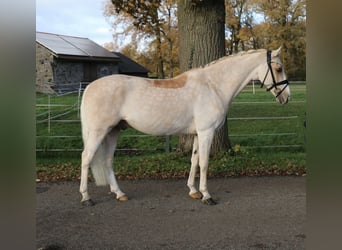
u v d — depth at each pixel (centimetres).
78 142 823
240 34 2950
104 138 479
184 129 468
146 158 697
